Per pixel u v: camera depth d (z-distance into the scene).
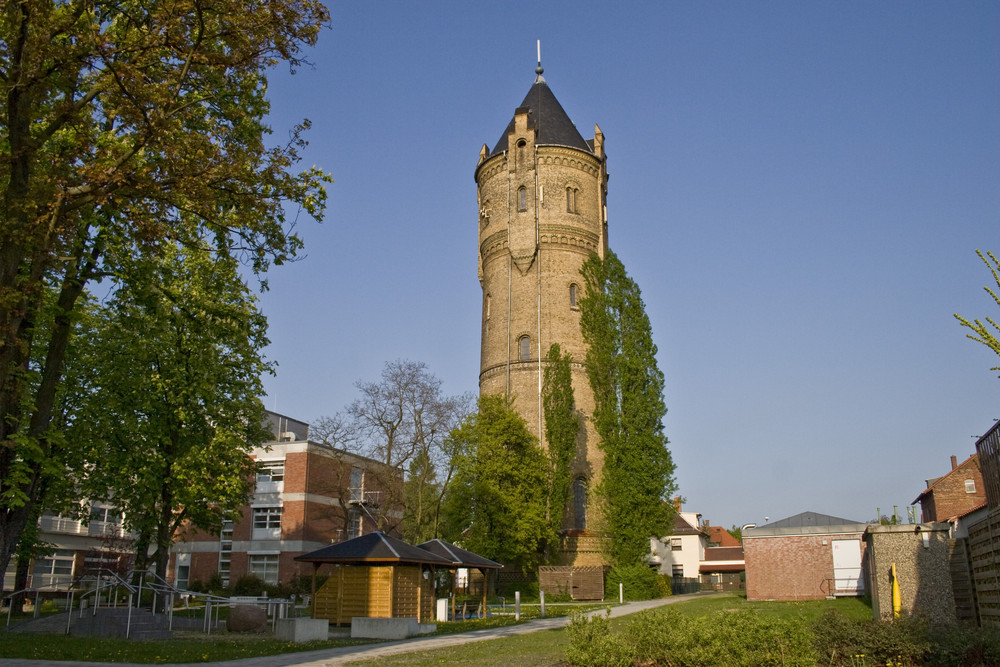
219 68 17.23
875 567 22.22
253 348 33.44
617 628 25.23
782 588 42.09
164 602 28.70
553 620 31.88
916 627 15.16
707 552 92.69
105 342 31.28
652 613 16.33
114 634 24.84
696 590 78.00
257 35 17.22
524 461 49.41
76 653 18.97
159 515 32.97
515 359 55.94
